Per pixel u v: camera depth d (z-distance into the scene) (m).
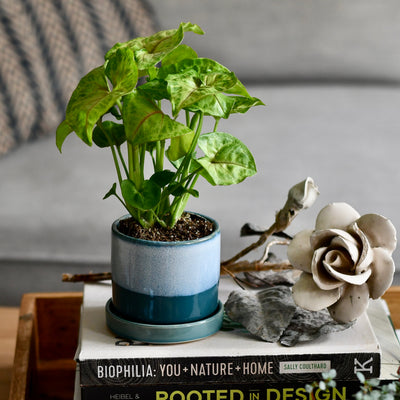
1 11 1.79
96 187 1.67
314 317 0.93
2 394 1.31
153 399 0.89
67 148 1.85
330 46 2.15
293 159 1.76
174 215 0.91
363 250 0.83
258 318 0.92
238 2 2.12
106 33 1.93
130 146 0.87
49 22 1.84
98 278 1.10
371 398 0.80
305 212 1.55
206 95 0.81
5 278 1.61
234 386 0.90
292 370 0.89
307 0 2.12
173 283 0.88
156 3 2.10
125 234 0.91
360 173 1.70
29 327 1.18
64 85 1.85
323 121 1.97
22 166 1.75
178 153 0.93
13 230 1.58
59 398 1.27
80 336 0.97
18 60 1.78
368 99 2.11
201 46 2.14
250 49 2.15
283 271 1.10
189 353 0.88
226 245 1.54
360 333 0.92
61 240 1.58
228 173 0.86
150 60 0.84
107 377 0.88
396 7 2.12
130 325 0.90
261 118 1.99
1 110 1.76
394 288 1.28
